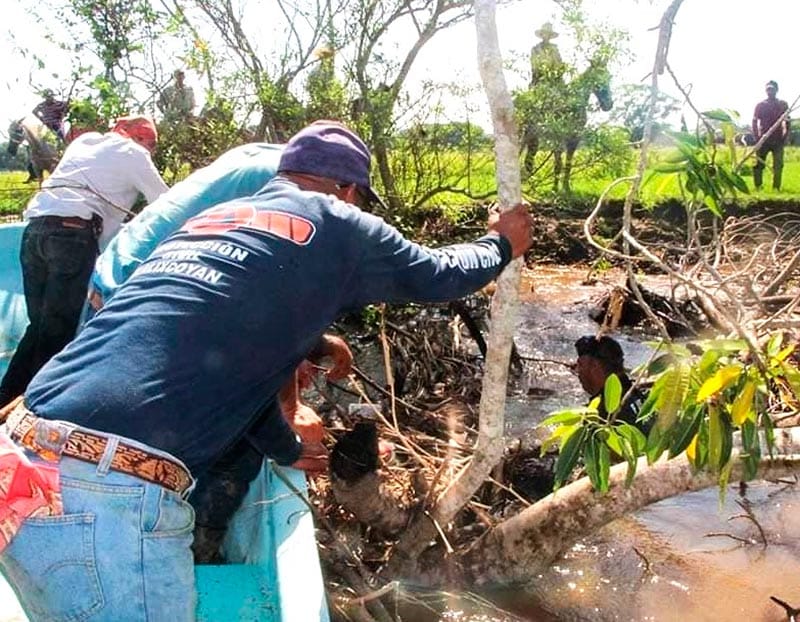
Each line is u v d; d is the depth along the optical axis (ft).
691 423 9.02
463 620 12.65
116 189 15.46
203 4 28.55
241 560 11.03
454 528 13.85
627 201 9.73
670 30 9.20
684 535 15.14
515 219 9.85
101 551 7.04
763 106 41.09
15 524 6.99
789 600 13.19
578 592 13.33
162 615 7.25
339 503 12.82
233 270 7.71
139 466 7.09
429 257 8.77
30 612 7.55
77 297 15.25
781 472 12.36
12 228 20.01
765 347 9.22
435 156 30.14
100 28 25.68
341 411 15.83
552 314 30.58
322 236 8.08
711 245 13.39
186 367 7.36
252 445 10.69
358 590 12.19
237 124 27.43
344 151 9.14
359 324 25.39
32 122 25.17
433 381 20.25
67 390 7.23
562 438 9.88
